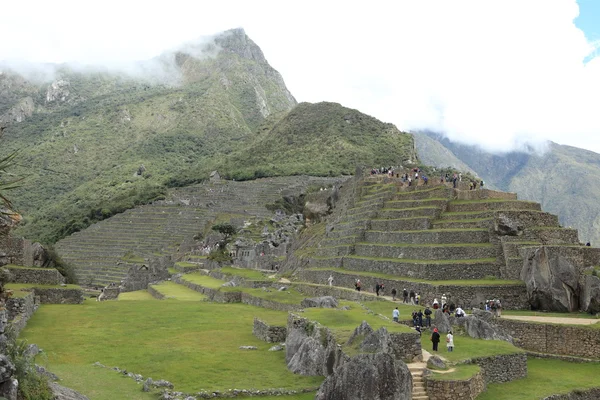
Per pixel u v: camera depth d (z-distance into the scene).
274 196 177.12
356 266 68.12
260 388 28.95
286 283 75.12
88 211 181.12
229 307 61.44
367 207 82.31
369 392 25.34
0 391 18.94
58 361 33.28
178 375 31.02
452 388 28.28
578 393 33.34
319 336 32.41
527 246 54.09
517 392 32.38
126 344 39.12
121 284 108.75
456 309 44.66
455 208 68.94
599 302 46.78
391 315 44.06
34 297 55.12
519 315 46.78
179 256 128.88
